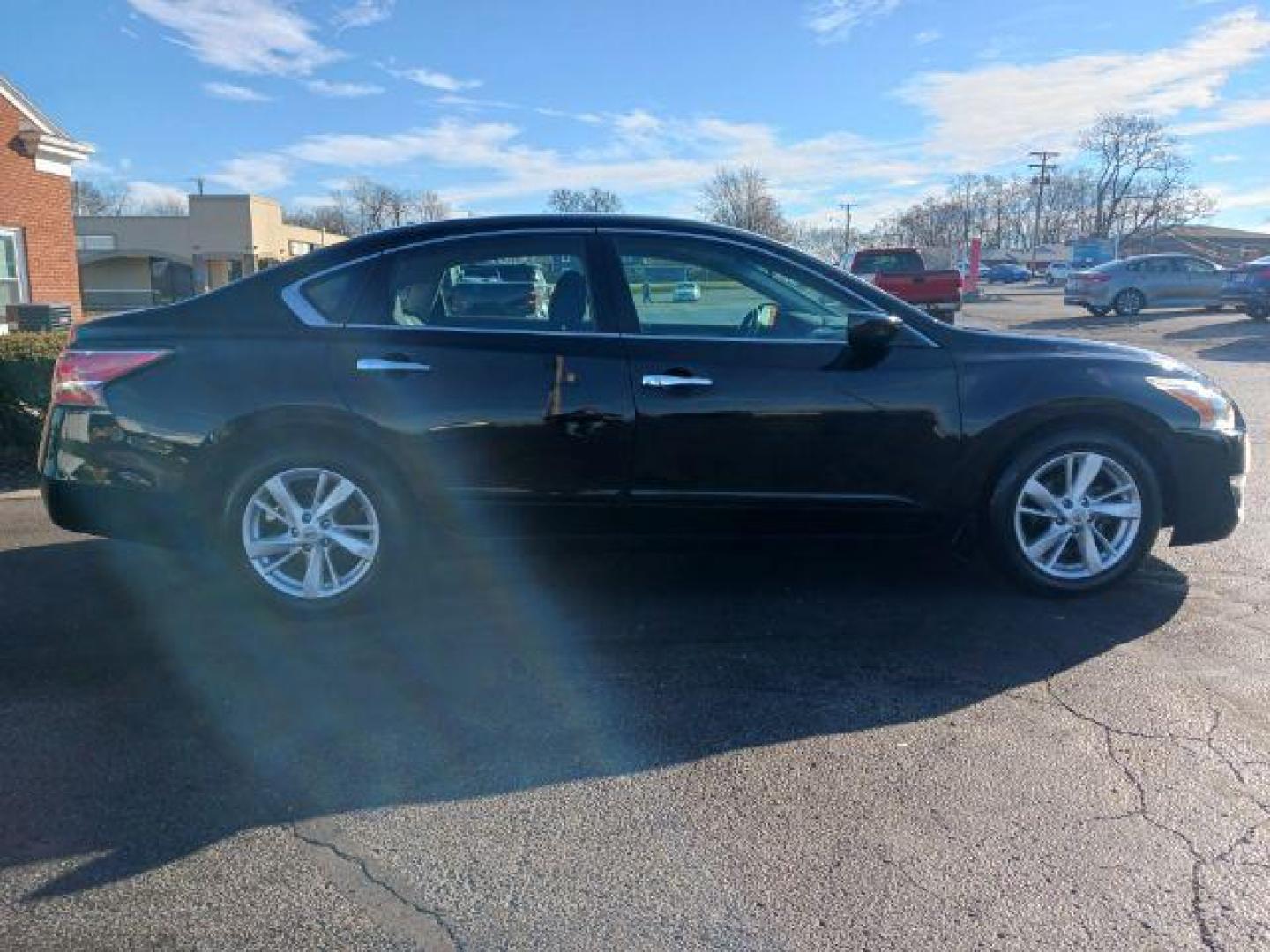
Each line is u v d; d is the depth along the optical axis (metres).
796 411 4.23
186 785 3.09
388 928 2.44
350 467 4.22
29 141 17.61
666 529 4.34
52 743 3.34
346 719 3.53
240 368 4.16
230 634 4.28
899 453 4.30
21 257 17.81
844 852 2.72
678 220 4.41
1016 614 4.41
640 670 3.90
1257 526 5.76
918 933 2.40
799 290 4.36
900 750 3.26
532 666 3.95
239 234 53.91
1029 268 88.12
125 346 4.18
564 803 2.99
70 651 4.10
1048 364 4.38
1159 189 96.56
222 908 2.51
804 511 4.32
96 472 4.17
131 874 2.64
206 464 4.16
